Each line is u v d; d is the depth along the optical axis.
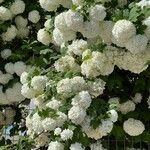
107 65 1.20
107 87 1.32
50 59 1.42
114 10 1.17
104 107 1.17
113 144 1.34
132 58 1.17
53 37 1.31
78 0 1.14
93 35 1.16
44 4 1.25
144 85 1.31
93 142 1.29
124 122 1.29
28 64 1.50
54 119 1.16
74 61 1.23
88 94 1.15
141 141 1.37
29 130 1.34
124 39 1.11
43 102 1.25
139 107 1.34
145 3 1.15
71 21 1.13
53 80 1.23
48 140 1.32
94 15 1.14
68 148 1.16
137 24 1.11
